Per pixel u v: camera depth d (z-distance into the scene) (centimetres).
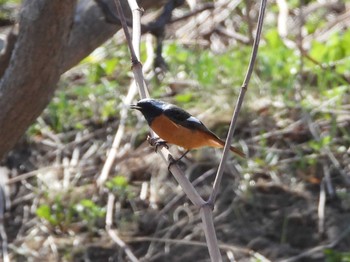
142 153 1138
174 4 942
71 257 995
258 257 961
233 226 1016
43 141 1193
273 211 1029
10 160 1161
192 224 1021
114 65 1286
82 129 1203
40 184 1111
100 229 1035
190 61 1320
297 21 1453
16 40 805
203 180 1080
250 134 1153
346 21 1446
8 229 1053
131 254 968
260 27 533
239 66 1258
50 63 779
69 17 757
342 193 1038
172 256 982
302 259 960
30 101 804
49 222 1048
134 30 661
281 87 1230
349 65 1233
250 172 1081
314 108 1173
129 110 1205
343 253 950
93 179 1107
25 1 760
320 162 1088
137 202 1066
